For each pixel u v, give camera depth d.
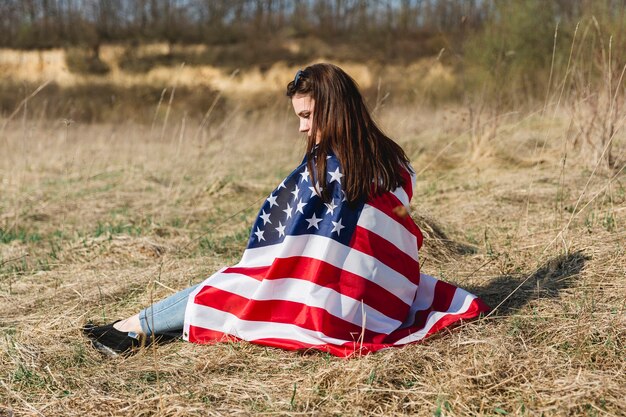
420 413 2.35
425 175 6.89
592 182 5.45
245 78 30.98
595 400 2.30
